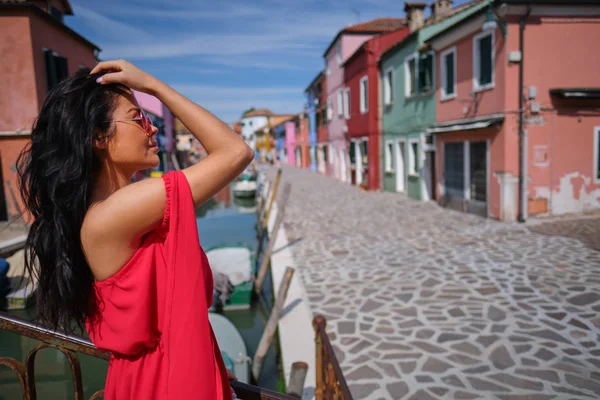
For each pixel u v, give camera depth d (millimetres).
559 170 12422
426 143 17250
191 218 946
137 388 995
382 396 4336
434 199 17656
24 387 1503
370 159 23109
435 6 19891
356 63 24906
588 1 11602
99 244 931
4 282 8312
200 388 938
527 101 11961
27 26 13602
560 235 10367
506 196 12320
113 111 998
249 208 27547
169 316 940
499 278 7566
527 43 11828
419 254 9578
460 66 14234
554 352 4957
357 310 6621
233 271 9586
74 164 938
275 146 77000
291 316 6562
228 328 6695
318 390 3484
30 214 1024
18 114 13812
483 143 13297
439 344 5336
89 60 18844
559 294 6637
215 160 980
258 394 1373
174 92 1021
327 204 19000
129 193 918
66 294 983
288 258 10156
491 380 4484
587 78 12219
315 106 41469
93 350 1446
